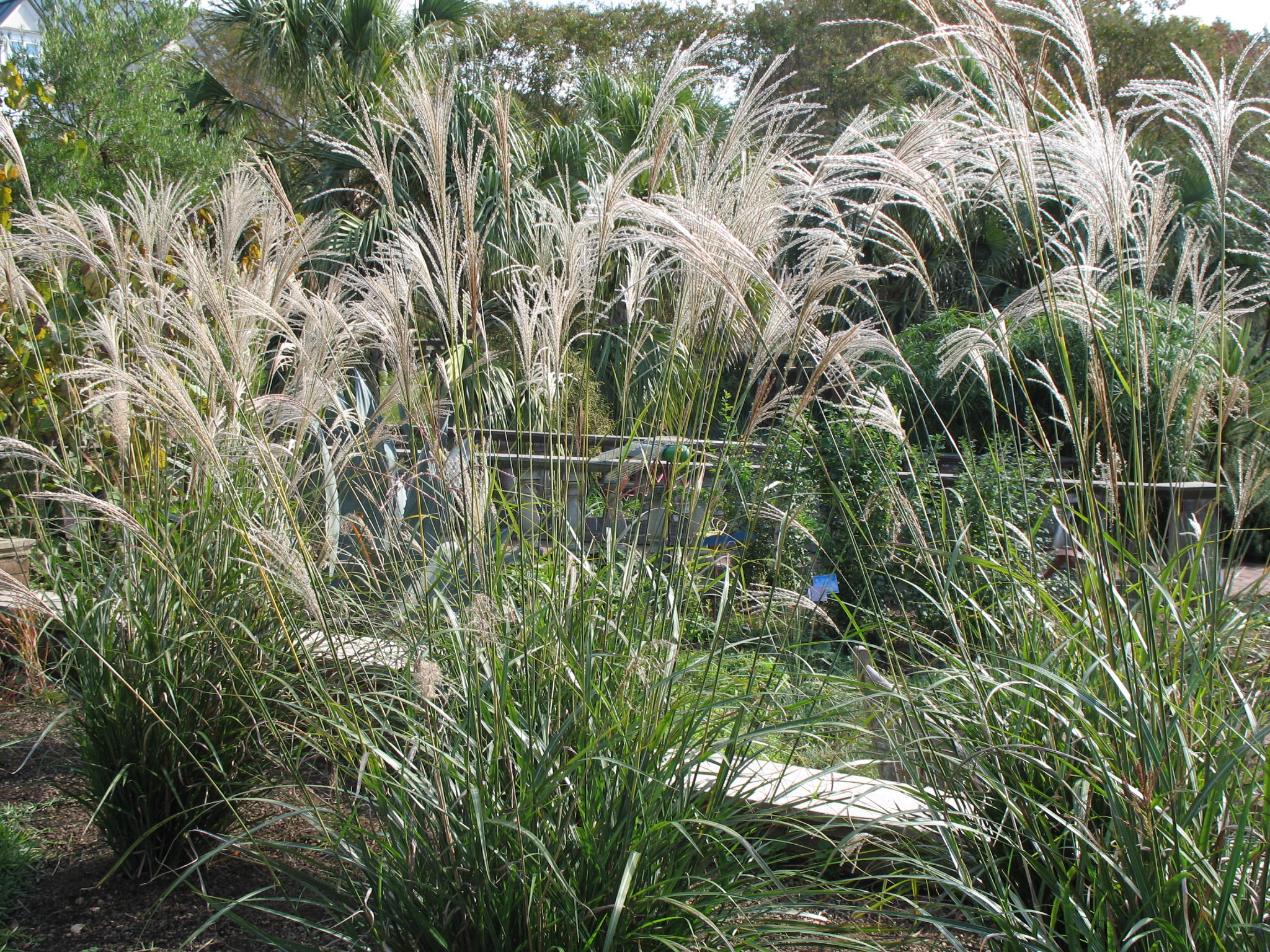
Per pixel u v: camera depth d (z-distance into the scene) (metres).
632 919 1.88
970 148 2.34
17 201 5.07
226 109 13.90
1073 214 2.36
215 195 3.30
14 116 6.18
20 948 2.27
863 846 2.46
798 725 1.99
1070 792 2.11
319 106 13.19
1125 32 20.70
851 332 2.10
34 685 3.34
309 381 2.49
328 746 2.34
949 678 2.39
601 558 2.44
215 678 2.62
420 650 2.27
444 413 2.41
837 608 4.45
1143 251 2.17
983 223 9.09
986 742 2.20
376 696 2.45
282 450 2.54
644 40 26.95
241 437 2.25
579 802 1.93
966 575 2.85
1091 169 2.07
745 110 2.22
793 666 2.56
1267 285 2.36
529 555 2.29
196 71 14.02
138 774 2.55
